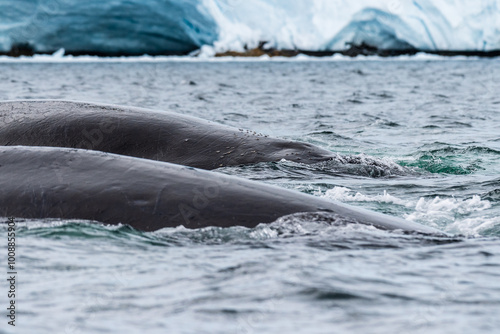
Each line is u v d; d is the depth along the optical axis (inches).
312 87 5315.0
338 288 597.9
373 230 774.5
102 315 532.1
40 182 796.0
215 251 705.6
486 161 1749.5
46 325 508.7
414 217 1072.2
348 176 1311.5
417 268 664.4
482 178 1406.3
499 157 1820.9
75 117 1256.2
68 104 1309.1
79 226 752.3
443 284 619.8
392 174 1382.9
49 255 689.6
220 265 663.8
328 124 2657.5
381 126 2605.8
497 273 653.9
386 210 1107.9
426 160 1732.3
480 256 707.4
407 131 2460.6
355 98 4160.9
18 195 786.8
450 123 2743.6
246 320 523.5
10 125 1254.9
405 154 1865.2
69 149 855.7
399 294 589.6
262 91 4790.8
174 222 750.5
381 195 1200.2
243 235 736.3
